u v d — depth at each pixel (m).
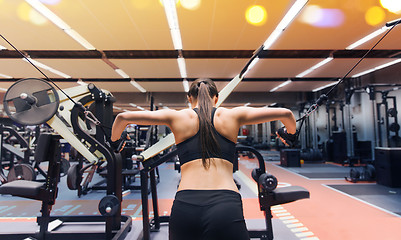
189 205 0.69
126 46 5.05
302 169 6.46
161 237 2.08
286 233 2.21
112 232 2.02
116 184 1.99
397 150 4.19
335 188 4.11
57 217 2.40
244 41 4.81
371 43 4.95
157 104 10.25
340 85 7.86
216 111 0.83
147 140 2.60
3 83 8.46
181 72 7.15
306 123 9.82
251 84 8.81
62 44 4.92
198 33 4.43
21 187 1.87
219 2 3.46
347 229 2.31
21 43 4.86
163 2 3.46
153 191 2.25
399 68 5.59
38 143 1.88
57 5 3.49
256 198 3.48
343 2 3.45
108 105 2.27
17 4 3.46
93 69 6.76
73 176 2.42
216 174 0.75
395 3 3.46
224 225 0.65
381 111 7.39
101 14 3.76
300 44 4.98
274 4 3.50
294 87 9.33
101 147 1.93
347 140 8.00
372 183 4.54
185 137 0.80
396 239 2.10
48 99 1.84
